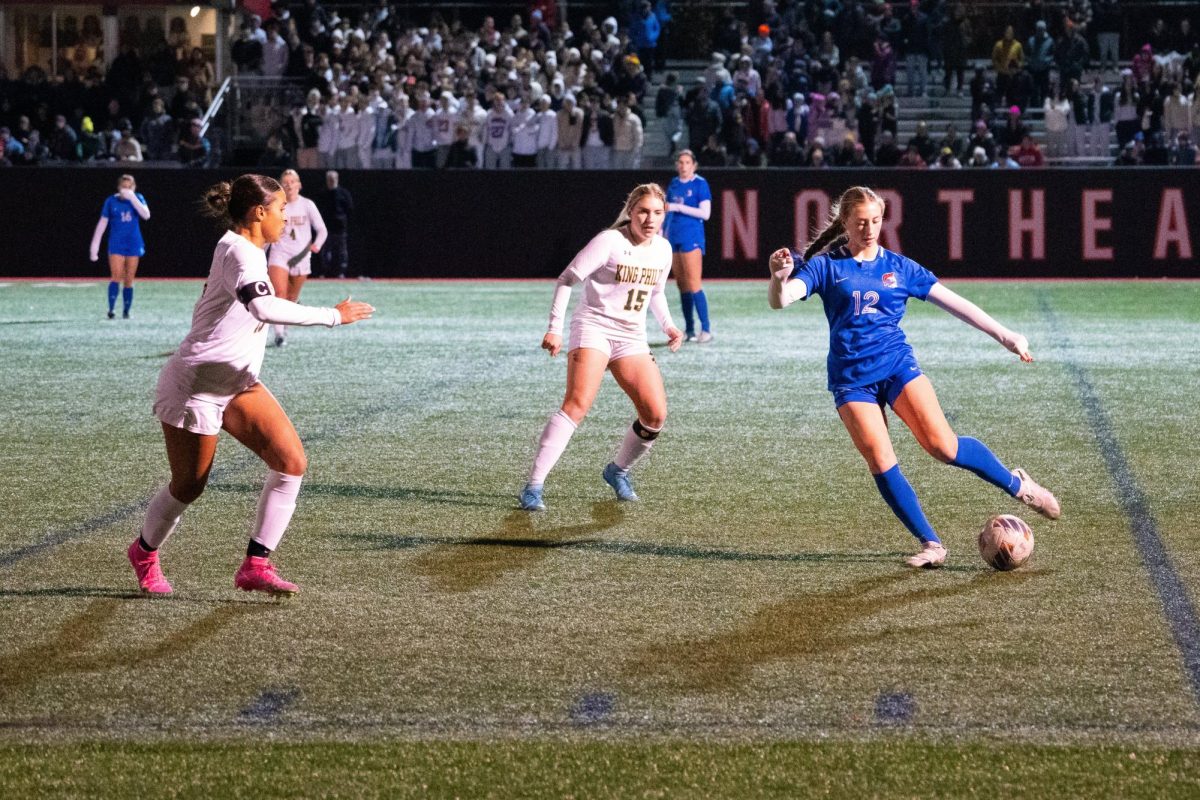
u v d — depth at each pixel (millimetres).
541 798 7559
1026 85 53000
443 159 50469
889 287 12156
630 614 10969
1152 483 15883
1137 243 46844
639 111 51312
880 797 7539
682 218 29516
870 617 10836
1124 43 58594
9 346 29281
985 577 12023
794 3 56156
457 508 14805
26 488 15773
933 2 54125
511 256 48250
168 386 10820
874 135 50656
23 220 48344
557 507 14891
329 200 47469
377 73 51812
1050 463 17031
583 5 59375
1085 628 10531
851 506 14883
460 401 22094
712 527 13969
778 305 11938
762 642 10234
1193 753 8086
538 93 50656
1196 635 10344
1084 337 30688
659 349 29031
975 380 24188
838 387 12305
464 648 10133
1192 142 50375
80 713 8836
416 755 8141
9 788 7688
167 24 59031
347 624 10719
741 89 51844
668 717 8734
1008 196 46938
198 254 48281
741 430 19438
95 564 12516
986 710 8812
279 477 11102
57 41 59219
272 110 54375
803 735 8414
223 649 10109
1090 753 8102
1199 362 26328
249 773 7887
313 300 40312
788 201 47562
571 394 14727
